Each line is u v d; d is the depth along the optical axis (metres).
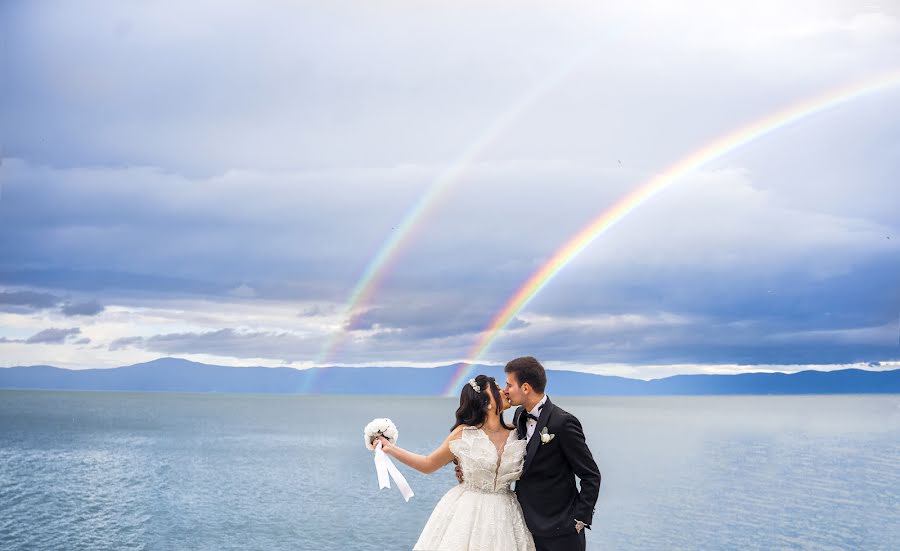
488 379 6.61
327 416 180.88
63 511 40.09
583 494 6.31
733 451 84.00
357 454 74.69
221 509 41.09
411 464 6.54
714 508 42.56
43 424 123.06
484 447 6.41
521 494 6.45
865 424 154.00
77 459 68.19
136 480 53.78
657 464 69.00
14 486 50.34
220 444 86.81
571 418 6.43
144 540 32.66
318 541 32.59
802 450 85.31
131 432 106.62
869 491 50.34
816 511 41.84
